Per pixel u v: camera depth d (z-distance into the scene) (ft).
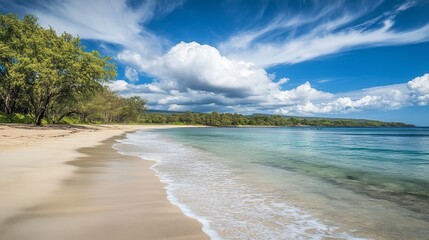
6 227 16.98
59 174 33.32
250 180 34.65
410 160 57.72
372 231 18.63
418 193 29.14
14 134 87.97
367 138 163.94
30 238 15.52
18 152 50.90
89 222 18.37
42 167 37.14
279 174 39.14
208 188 29.84
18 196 23.36
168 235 16.69
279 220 20.31
